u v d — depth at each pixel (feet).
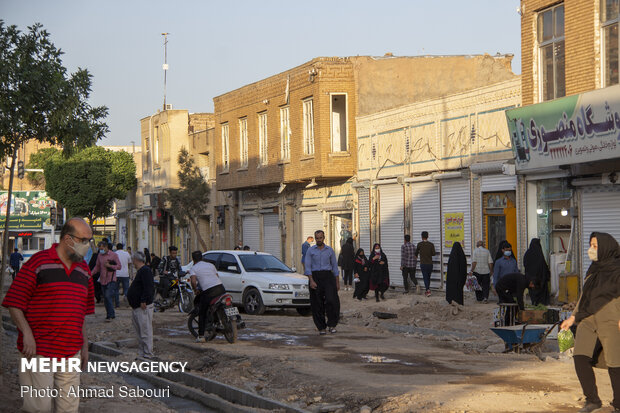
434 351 46.19
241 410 32.53
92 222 204.54
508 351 44.96
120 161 197.06
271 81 118.01
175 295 78.23
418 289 88.38
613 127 58.03
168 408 34.63
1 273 44.86
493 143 78.59
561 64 66.39
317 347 48.42
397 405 29.19
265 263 78.28
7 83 44.04
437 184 87.45
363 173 102.17
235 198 140.46
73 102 46.03
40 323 23.39
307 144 109.29
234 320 50.96
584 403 28.27
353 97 104.32
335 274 57.06
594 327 26.66
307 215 116.57
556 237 70.44
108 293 70.74
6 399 32.58
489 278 75.46
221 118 135.23
